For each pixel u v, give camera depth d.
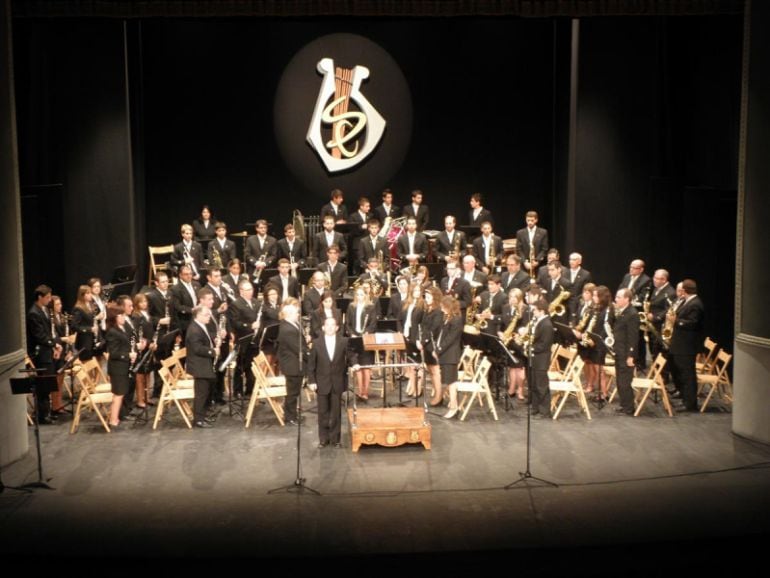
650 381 14.16
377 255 18.55
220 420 13.95
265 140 21.22
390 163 21.38
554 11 14.51
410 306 15.38
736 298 13.20
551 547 10.20
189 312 15.80
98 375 15.12
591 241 19.28
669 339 14.59
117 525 10.68
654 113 18.86
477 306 15.74
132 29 19.95
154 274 19.91
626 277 16.38
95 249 19.16
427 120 21.30
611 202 19.16
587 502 11.21
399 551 10.12
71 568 9.92
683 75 18.56
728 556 10.23
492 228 20.77
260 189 21.34
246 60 21.00
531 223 18.66
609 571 10.01
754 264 12.82
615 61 18.84
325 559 10.00
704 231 16.70
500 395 15.09
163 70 20.89
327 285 16.94
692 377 14.29
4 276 12.23
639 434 13.35
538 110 21.31
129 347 13.57
